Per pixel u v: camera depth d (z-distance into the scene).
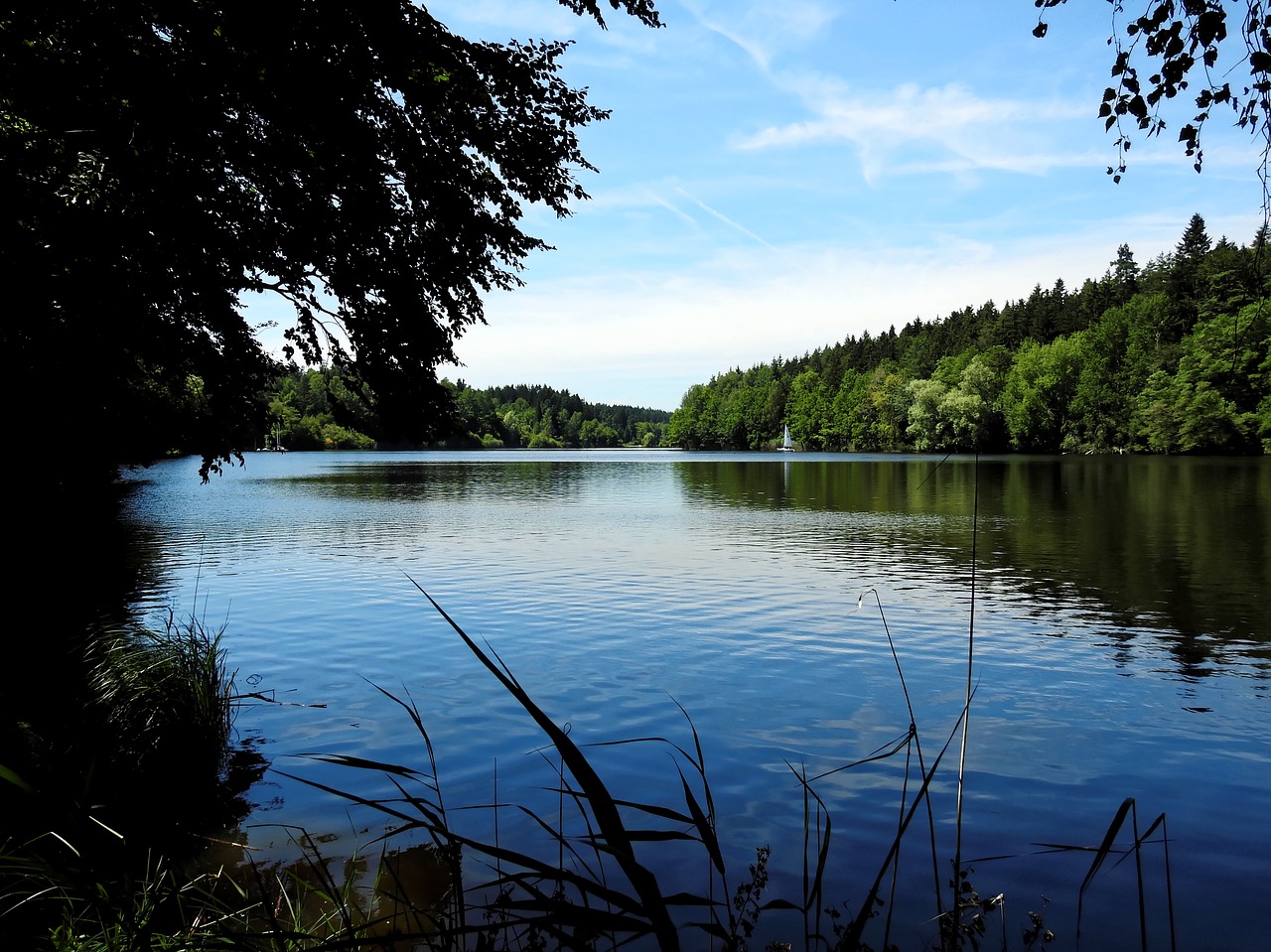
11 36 4.63
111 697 6.25
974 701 7.82
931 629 10.77
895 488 38.22
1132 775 6.05
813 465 67.50
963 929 4.01
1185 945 3.91
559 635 10.55
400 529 22.98
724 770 6.17
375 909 4.12
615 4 6.53
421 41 5.69
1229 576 14.37
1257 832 5.15
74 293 5.21
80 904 3.44
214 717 6.57
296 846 4.92
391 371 7.01
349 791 5.77
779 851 4.94
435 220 6.57
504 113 6.65
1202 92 4.19
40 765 4.91
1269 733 6.94
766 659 9.38
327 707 7.67
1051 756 6.42
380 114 6.07
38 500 5.88
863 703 7.79
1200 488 33.47
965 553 17.62
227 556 17.61
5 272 4.86
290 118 5.44
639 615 11.73
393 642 10.15
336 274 6.30
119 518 25.92
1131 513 24.70
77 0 4.59
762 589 13.73
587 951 2.04
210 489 40.16
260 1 4.82
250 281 6.30
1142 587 13.53
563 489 40.41
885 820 5.34
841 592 13.44
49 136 5.06
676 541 20.12
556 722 7.27
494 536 21.19
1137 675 8.65
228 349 6.34
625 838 1.93
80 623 10.76
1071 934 3.99
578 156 7.17
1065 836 5.10
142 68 4.89
